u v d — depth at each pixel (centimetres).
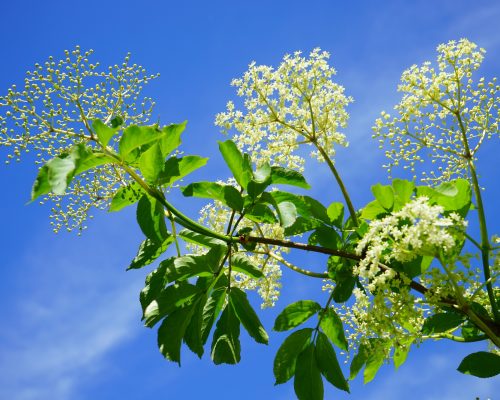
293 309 405
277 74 469
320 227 405
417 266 366
